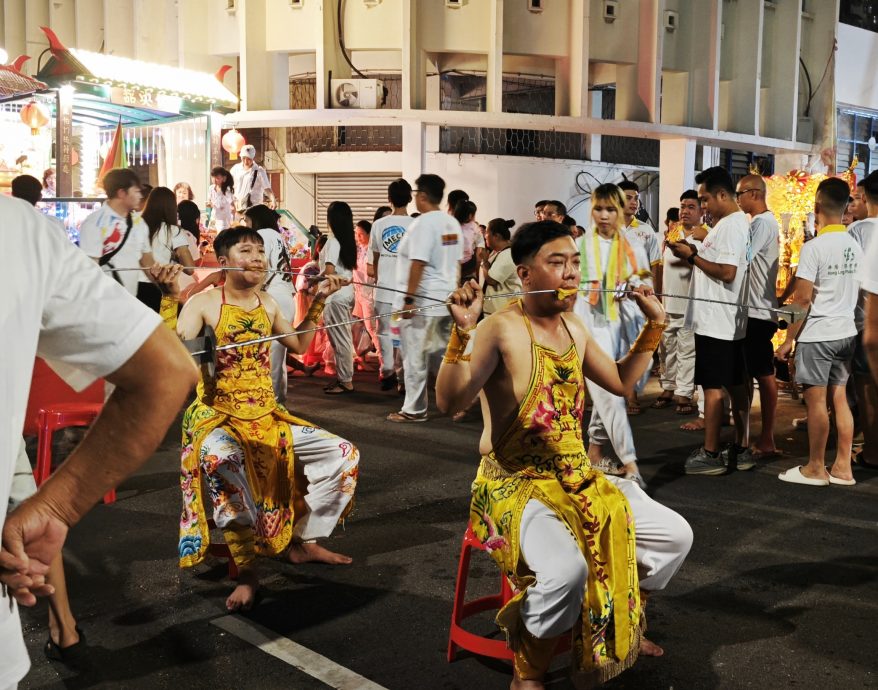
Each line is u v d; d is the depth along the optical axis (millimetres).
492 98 14352
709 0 16234
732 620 3648
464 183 15836
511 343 3041
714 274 5586
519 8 14797
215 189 12086
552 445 3033
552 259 3051
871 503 5219
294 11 14359
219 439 3703
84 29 16328
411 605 3785
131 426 1442
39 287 1355
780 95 18203
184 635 3512
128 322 1415
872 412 5965
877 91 19906
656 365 9906
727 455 6066
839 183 5445
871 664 3277
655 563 3086
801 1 18031
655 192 18688
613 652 2877
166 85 11828
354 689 3098
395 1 14141
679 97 16719
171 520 4879
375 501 5215
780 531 4727
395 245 8141
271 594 3902
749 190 6121
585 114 14898
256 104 14680
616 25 15406
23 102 13266
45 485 1443
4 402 1310
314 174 16547
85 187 13883
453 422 7297
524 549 2836
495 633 3521
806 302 5422
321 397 8383
